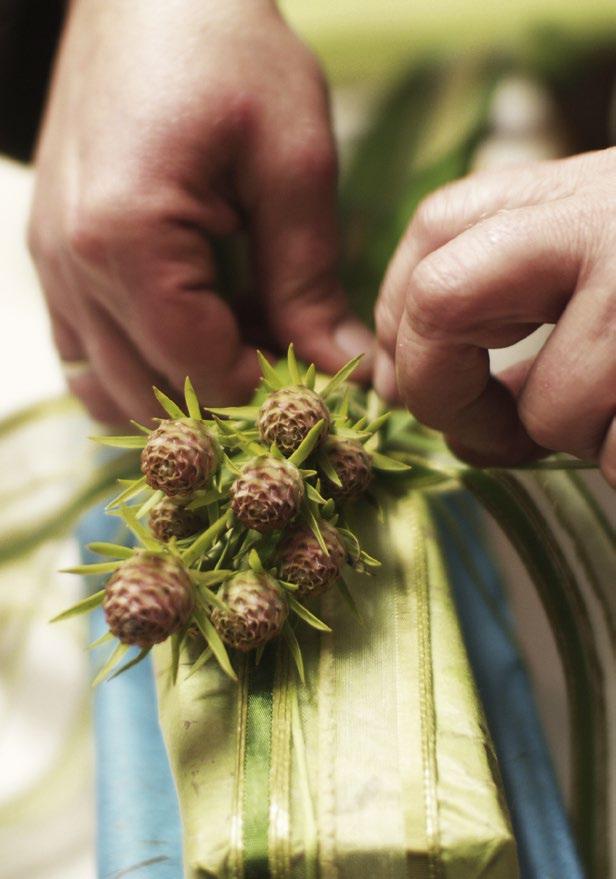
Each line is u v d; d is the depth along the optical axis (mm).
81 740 536
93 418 561
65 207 490
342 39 678
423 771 353
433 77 668
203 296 483
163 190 472
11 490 575
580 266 366
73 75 512
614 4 686
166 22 485
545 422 380
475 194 404
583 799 428
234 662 379
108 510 373
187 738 367
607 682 488
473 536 504
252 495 352
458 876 341
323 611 388
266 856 342
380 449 436
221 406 497
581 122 705
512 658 452
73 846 517
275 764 356
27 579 567
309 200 494
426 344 385
